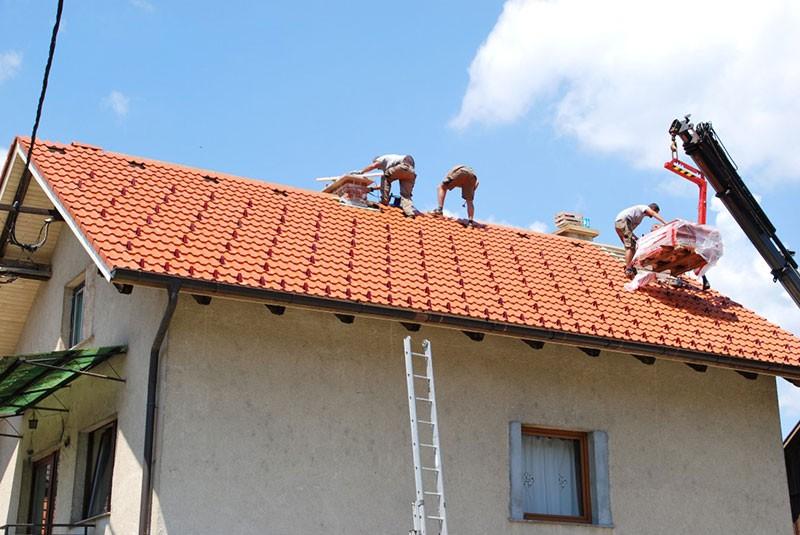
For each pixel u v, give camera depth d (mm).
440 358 15391
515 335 14930
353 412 14484
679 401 17266
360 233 16688
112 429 14852
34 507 17359
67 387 16281
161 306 13734
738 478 17391
